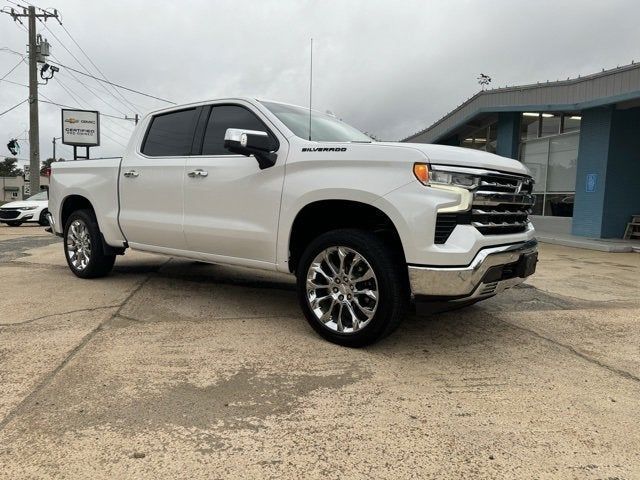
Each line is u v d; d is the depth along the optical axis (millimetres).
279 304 4957
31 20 22469
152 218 4973
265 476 2162
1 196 69812
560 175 13898
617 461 2316
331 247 3693
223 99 4648
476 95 15305
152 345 3699
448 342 3938
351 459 2297
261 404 2811
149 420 2607
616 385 3166
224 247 4402
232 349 3646
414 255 3277
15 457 2258
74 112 26875
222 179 4340
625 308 5156
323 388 3027
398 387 3066
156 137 5152
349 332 3652
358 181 3480
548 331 4301
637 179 12180
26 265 7191
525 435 2531
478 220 3473
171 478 2135
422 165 3275
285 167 3918
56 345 3662
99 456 2277
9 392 2891
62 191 6125
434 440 2467
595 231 12258
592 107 11891
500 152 15812
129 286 5645
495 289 3637
